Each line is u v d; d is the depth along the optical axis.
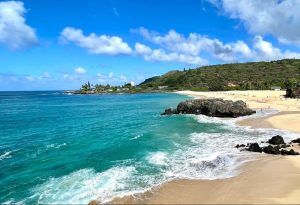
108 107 92.81
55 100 146.75
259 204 16.98
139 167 24.84
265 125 46.91
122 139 36.69
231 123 50.12
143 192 19.36
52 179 22.42
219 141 34.97
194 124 49.12
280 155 27.70
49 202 18.41
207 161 26.02
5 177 23.09
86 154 29.69
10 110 84.81
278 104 81.44
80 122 55.16
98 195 19.12
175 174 22.91
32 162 27.20
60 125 51.28
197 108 62.47
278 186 19.75
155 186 20.39
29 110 84.56
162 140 35.56
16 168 25.42
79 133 42.34
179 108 64.62
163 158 27.48
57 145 34.25
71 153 30.30
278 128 44.00
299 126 45.00
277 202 17.19
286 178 21.25
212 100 62.12
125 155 28.86
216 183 20.75
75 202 18.23
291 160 25.69
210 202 17.56
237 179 21.44
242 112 58.81
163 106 90.94
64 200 18.59
